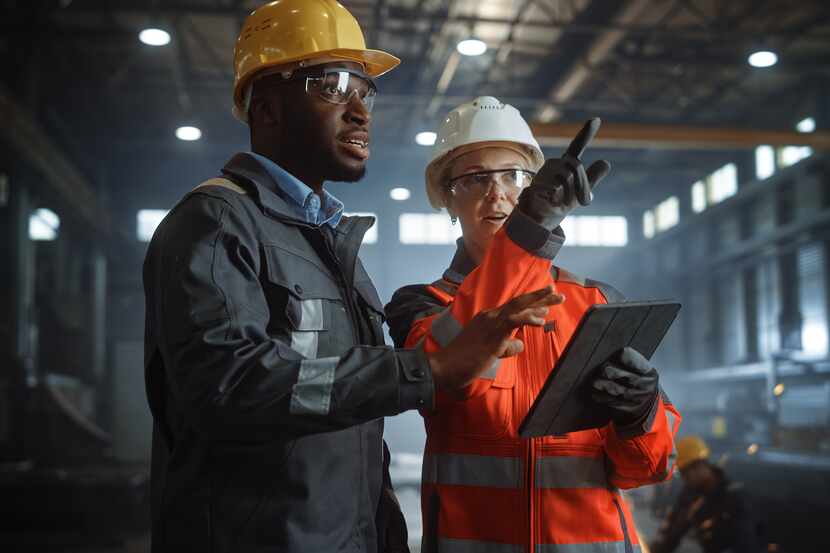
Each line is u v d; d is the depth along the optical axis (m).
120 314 25.67
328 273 1.75
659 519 10.24
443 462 1.96
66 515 10.44
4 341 16.33
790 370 20.78
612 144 10.55
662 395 1.98
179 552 1.59
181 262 1.51
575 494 1.88
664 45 20.30
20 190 17.08
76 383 20.19
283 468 1.57
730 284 27.53
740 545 5.19
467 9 18.16
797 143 10.64
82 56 20.05
